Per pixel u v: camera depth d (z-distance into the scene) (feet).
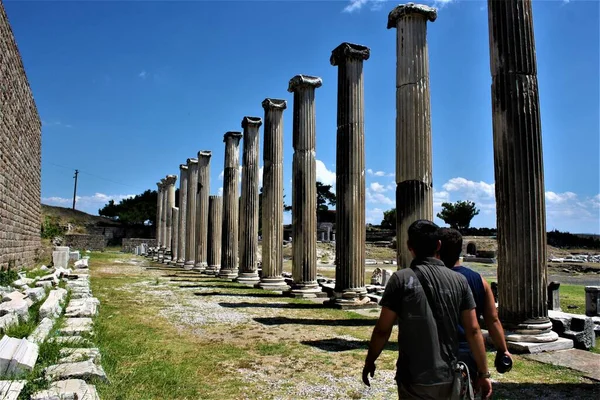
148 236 254.68
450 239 13.53
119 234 249.75
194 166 111.65
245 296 55.88
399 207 38.63
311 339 31.99
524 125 30.04
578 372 24.00
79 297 44.73
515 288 29.17
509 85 30.45
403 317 11.56
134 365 24.08
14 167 64.80
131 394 19.25
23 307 32.24
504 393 20.84
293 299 53.47
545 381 22.58
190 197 111.24
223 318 40.06
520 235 29.32
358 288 47.44
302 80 56.85
